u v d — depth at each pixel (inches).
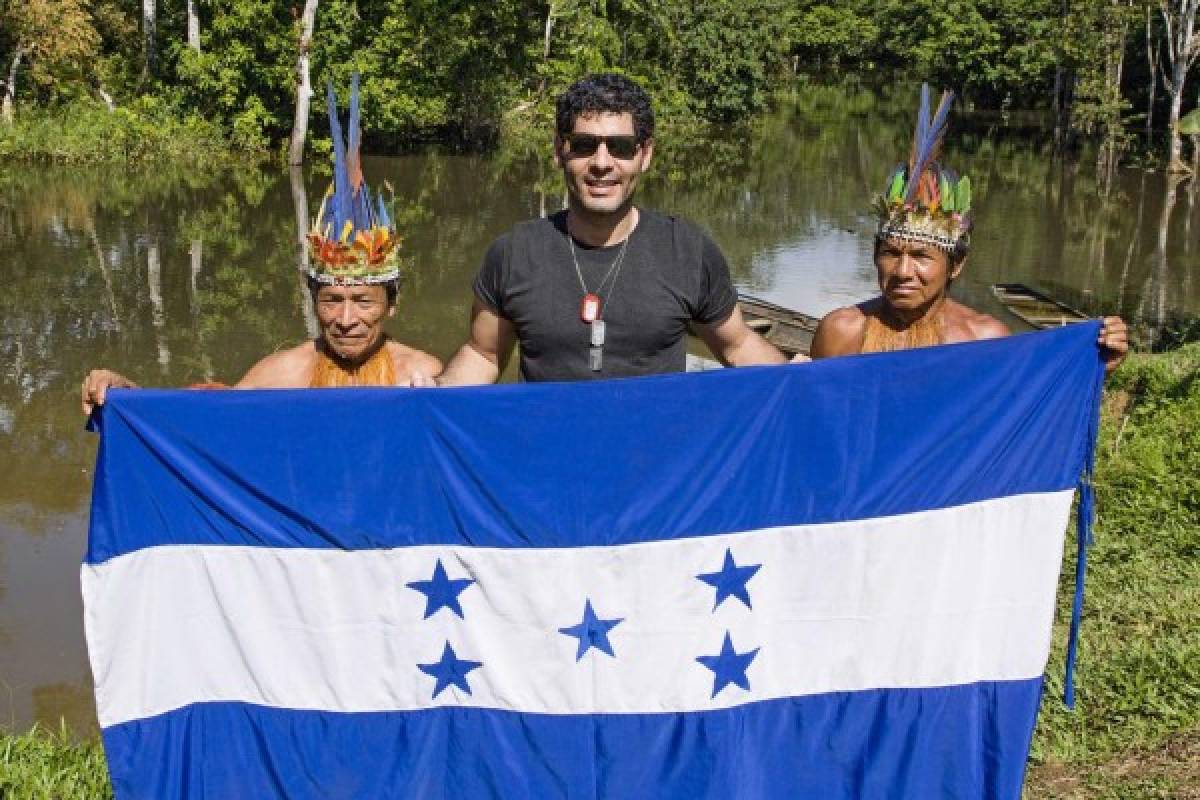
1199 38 1187.3
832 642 144.5
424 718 143.6
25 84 1143.6
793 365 138.9
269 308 595.8
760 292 673.6
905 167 158.2
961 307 166.1
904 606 144.5
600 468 139.2
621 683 143.0
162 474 137.6
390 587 140.9
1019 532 144.9
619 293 145.8
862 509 142.2
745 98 1686.8
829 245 820.6
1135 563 265.1
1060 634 234.1
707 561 141.5
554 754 143.9
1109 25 1294.3
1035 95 1956.2
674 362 150.6
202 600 140.8
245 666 142.3
